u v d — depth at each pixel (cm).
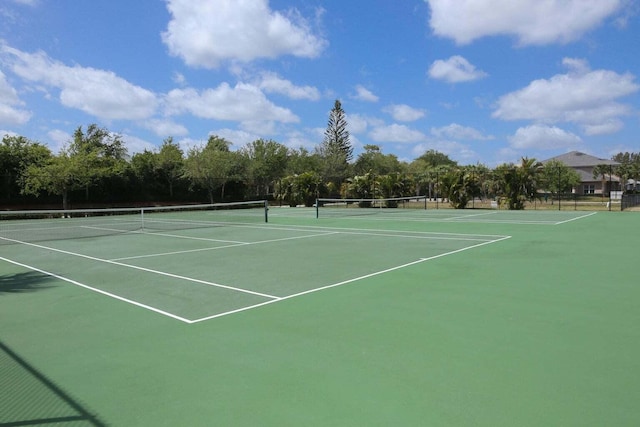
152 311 592
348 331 496
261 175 5366
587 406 320
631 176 7762
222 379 376
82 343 471
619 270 835
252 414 317
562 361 402
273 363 409
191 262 1000
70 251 1209
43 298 674
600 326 500
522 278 769
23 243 1414
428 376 374
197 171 4406
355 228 1848
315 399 338
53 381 378
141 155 4616
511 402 328
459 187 3372
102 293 702
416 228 1803
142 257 1084
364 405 327
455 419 305
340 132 7012
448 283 736
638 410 314
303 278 802
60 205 3700
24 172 3300
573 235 1453
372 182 3772
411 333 485
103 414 321
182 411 323
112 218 2753
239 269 903
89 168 3494
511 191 3183
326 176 5825
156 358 426
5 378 385
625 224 1869
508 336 470
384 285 730
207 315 571
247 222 2259
